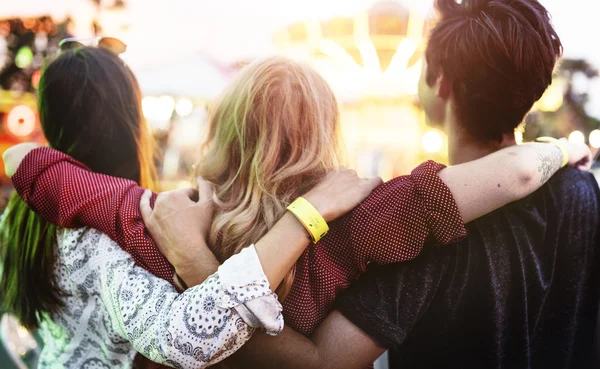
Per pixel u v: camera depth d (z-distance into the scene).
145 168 1.49
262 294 0.94
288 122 1.12
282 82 1.14
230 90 1.20
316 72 1.21
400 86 5.19
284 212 1.08
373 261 1.06
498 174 1.01
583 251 1.21
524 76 1.06
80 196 1.12
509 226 1.11
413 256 1.02
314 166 1.12
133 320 0.99
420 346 1.12
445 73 1.13
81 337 1.16
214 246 1.10
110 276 1.06
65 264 1.14
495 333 1.09
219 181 1.21
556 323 1.22
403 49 4.60
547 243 1.16
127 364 1.13
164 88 7.80
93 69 1.32
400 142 5.78
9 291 1.26
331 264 1.05
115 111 1.35
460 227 1.00
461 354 1.10
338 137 1.25
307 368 1.01
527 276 1.13
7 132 6.75
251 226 1.09
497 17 1.07
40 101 1.33
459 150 1.18
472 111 1.12
